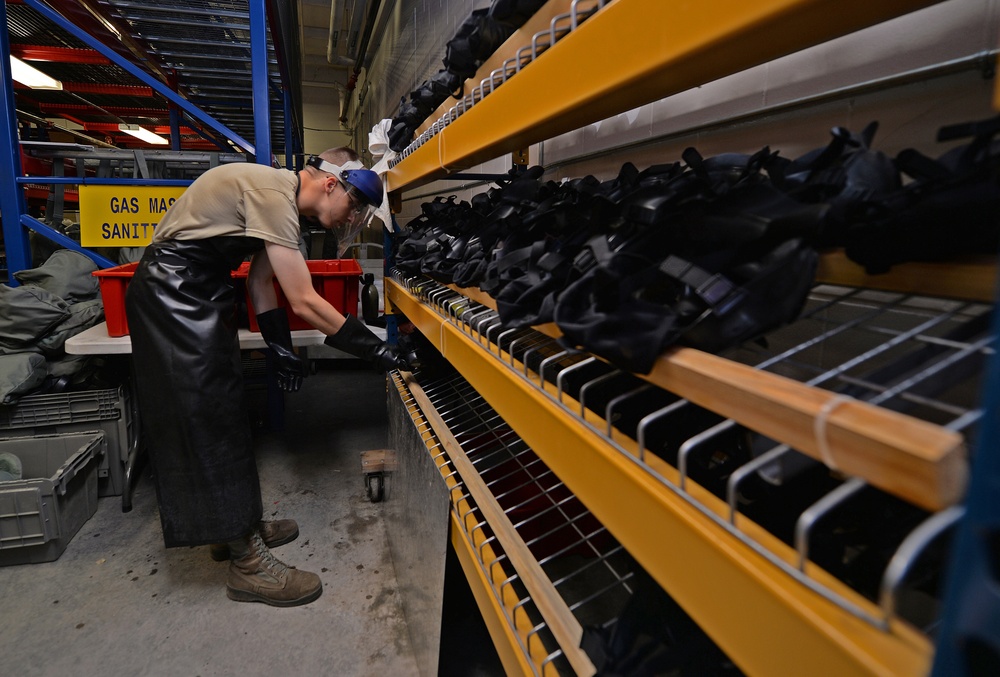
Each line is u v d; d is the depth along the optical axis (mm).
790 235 461
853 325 574
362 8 5254
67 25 2346
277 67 4488
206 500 1726
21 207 2648
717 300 447
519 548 927
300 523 2299
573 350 536
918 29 806
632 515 499
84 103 6312
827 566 466
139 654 1583
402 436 1763
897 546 452
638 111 1528
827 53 958
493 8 881
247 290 2189
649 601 672
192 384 1672
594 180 1042
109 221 2557
